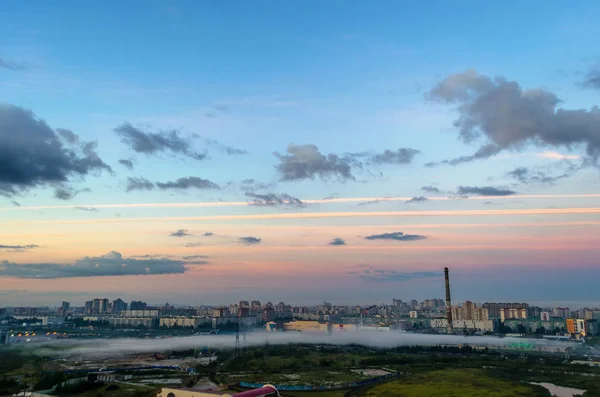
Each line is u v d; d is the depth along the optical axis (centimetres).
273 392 18700
